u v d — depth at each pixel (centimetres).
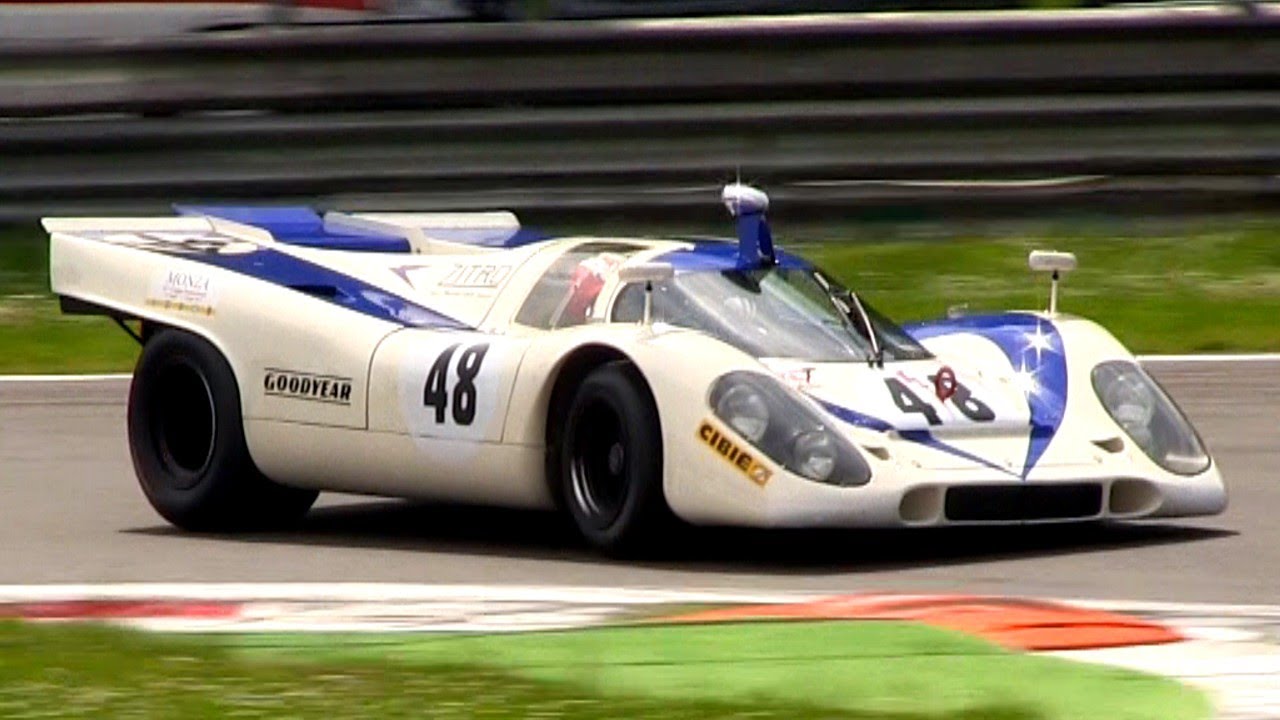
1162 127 4350
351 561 2461
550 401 2431
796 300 2528
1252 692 1677
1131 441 2442
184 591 2212
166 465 2747
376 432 2566
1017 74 4312
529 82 4272
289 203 4250
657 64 4278
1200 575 2273
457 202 4266
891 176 4328
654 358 2327
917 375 2434
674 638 1875
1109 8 4431
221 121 4247
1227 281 4244
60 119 4278
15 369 3909
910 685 1684
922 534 2547
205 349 2702
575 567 2375
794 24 4294
